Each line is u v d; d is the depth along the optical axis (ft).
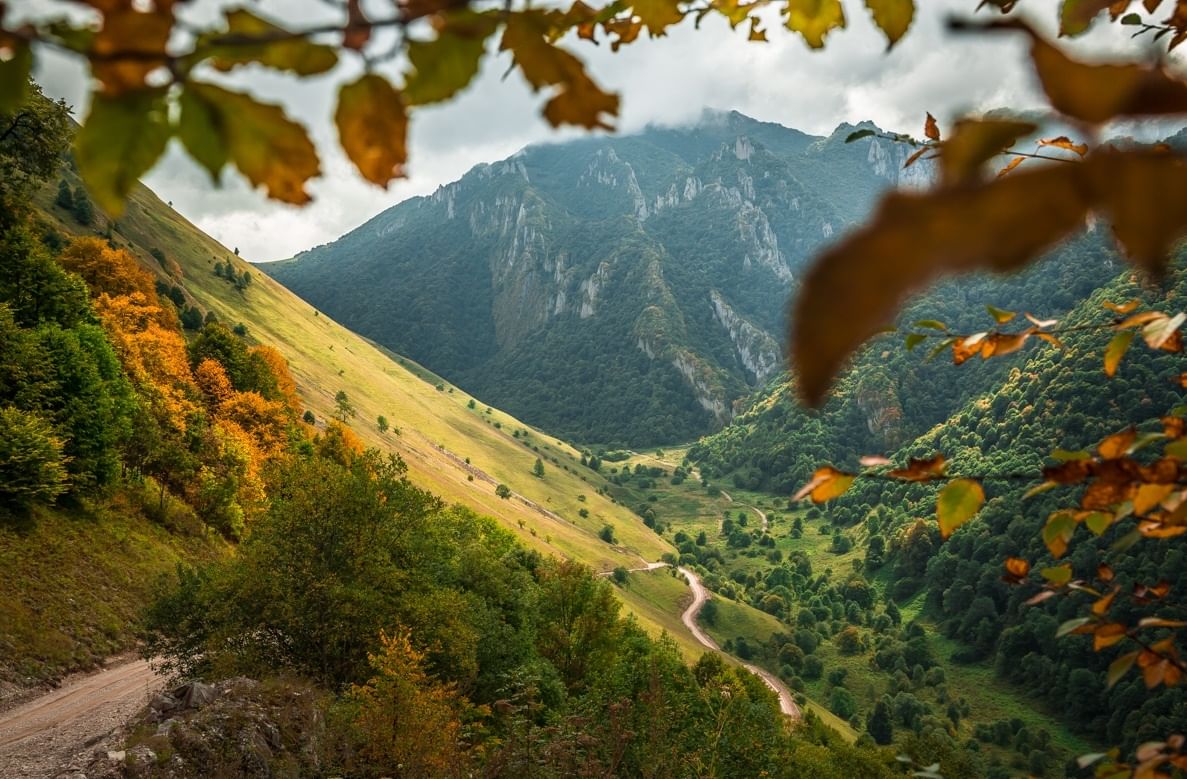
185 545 141.08
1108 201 1.15
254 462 200.13
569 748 40.22
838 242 1.09
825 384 1.04
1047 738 359.66
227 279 538.06
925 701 421.59
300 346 527.81
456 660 71.15
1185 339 4.85
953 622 483.92
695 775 42.50
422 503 76.48
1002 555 473.26
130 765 40.34
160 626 72.54
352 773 46.62
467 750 51.42
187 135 2.14
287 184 2.29
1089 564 269.64
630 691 52.70
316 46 2.18
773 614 535.60
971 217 1.10
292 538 68.39
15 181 119.65
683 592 512.22
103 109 2.02
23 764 48.26
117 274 238.89
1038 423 506.89
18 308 146.30
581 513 592.19
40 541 104.88
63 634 91.09
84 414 127.65
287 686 53.52
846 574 599.16
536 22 2.38
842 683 447.42
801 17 4.75
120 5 1.91
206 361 229.04
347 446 251.60
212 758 42.73
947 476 4.99
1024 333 5.74
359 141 2.34
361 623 66.18
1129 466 4.58
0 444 102.94
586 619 107.76
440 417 629.51
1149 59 1.27
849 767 95.04
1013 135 1.28
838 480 5.19
